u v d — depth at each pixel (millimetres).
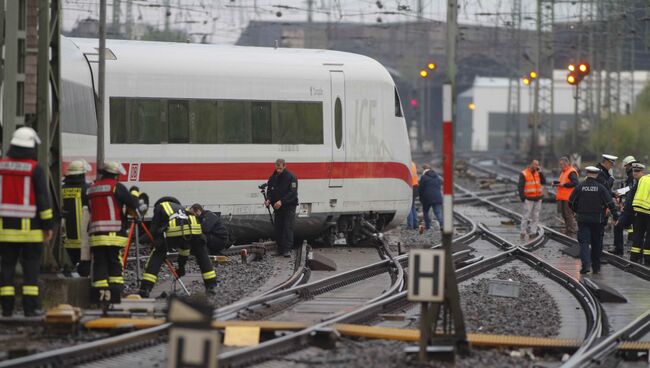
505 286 56062
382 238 83812
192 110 73562
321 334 39281
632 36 189625
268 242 80562
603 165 85125
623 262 72562
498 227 108875
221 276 61281
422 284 35469
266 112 76500
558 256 80250
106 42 72750
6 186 42125
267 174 76312
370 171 81250
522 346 40625
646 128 199250
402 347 39031
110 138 70438
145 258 67125
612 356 41000
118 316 43750
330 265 66875
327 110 79000
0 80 48719
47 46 48500
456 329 38062
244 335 39938
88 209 48281
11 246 42750
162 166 72250
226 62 75375
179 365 25078
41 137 48500
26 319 41969
